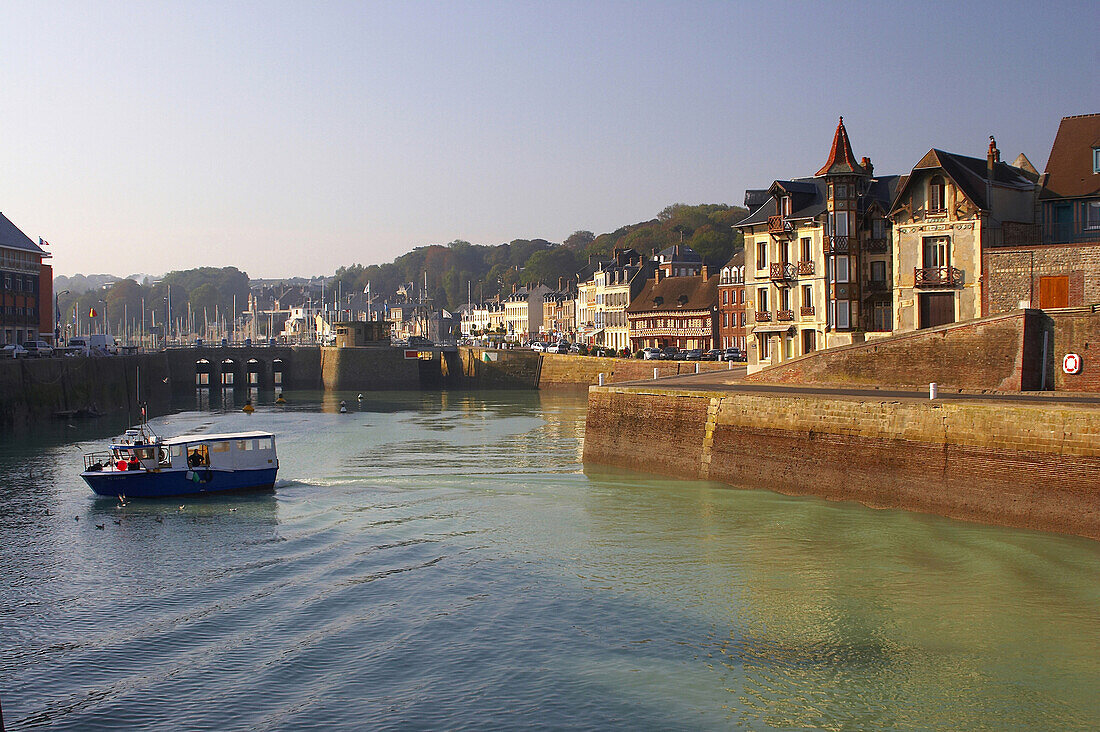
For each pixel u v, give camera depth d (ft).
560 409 337.93
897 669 83.20
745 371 247.09
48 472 189.88
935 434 131.13
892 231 205.05
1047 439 118.93
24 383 283.38
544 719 75.77
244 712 78.28
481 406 357.61
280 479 180.14
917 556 113.39
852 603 98.99
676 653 87.76
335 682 83.25
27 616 101.30
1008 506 122.62
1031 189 203.31
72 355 330.54
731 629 93.09
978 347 160.25
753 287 243.60
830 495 145.28
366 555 122.31
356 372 492.95
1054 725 73.05
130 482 160.86
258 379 552.00
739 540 124.26
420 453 215.31
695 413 170.40
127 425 284.82
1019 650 86.17
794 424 151.43
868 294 224.74
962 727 73.15
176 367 483.92
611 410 189.88
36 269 407.64
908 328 201.16
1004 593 100.07
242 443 166.71
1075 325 154.81
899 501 135.54
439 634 93.40
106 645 92.73
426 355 516.32
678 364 369.91
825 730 73.26
